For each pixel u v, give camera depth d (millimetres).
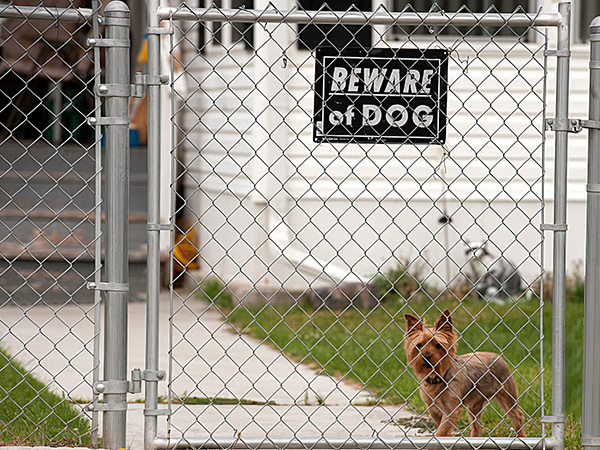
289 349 13016
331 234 17547
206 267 20297
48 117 22688
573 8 18031
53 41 18781
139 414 8938
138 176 20703
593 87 6520
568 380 10805
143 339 13883
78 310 16203
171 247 6367
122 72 6262
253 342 13750
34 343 13133
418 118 6523
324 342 13297
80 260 18281
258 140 17469
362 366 11703
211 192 20109
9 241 18938
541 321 6629
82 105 22328
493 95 17531
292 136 17516
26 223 19312
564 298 6566
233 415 9148
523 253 17812
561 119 6504
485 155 17562
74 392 10203
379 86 6480
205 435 8148
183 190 22203
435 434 7645
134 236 19969
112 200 6270
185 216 22016
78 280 17953
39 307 16375
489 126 17547
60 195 20484
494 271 17734
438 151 17234
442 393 7551
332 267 17125
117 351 6324
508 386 7887
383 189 17531
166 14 6270
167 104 19953
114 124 6273
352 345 12969
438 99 6508
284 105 17453
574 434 8000
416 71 6500
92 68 22109
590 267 6598
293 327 14633
